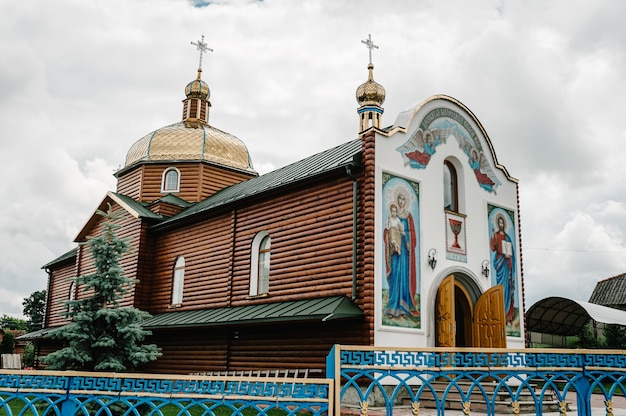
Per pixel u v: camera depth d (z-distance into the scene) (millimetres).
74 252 31906
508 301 18766
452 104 18516
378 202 15523
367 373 8336
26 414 13703
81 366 14562
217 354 19281
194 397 8078
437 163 17516
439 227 17031
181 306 21797
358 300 15008
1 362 39250
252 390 8156
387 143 16172
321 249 16578
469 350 8820
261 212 19188
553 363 9086
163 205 24797
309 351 16141
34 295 68938
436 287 16375
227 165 28453
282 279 17719
